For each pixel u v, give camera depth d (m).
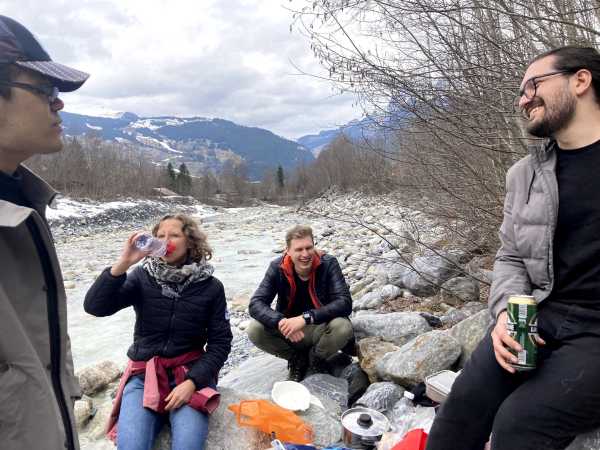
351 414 3.01
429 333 3.55
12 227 1.44
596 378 1.74
